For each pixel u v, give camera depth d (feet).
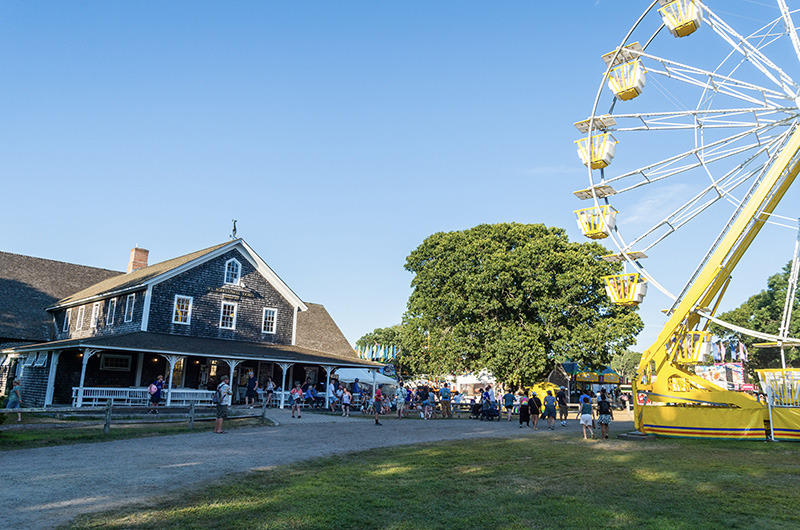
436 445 53.62
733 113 70.54
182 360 108.47
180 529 23.20
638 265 77.30
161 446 47.78
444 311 140.46
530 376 123.03
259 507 27.17
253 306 120.67
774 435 62.64
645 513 27.91
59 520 23.72
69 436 52.31
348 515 26.40
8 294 126.52
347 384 149.38
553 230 139.95
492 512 27.58
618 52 77.77
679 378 72.13
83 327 119.65
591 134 81.05
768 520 26.96
